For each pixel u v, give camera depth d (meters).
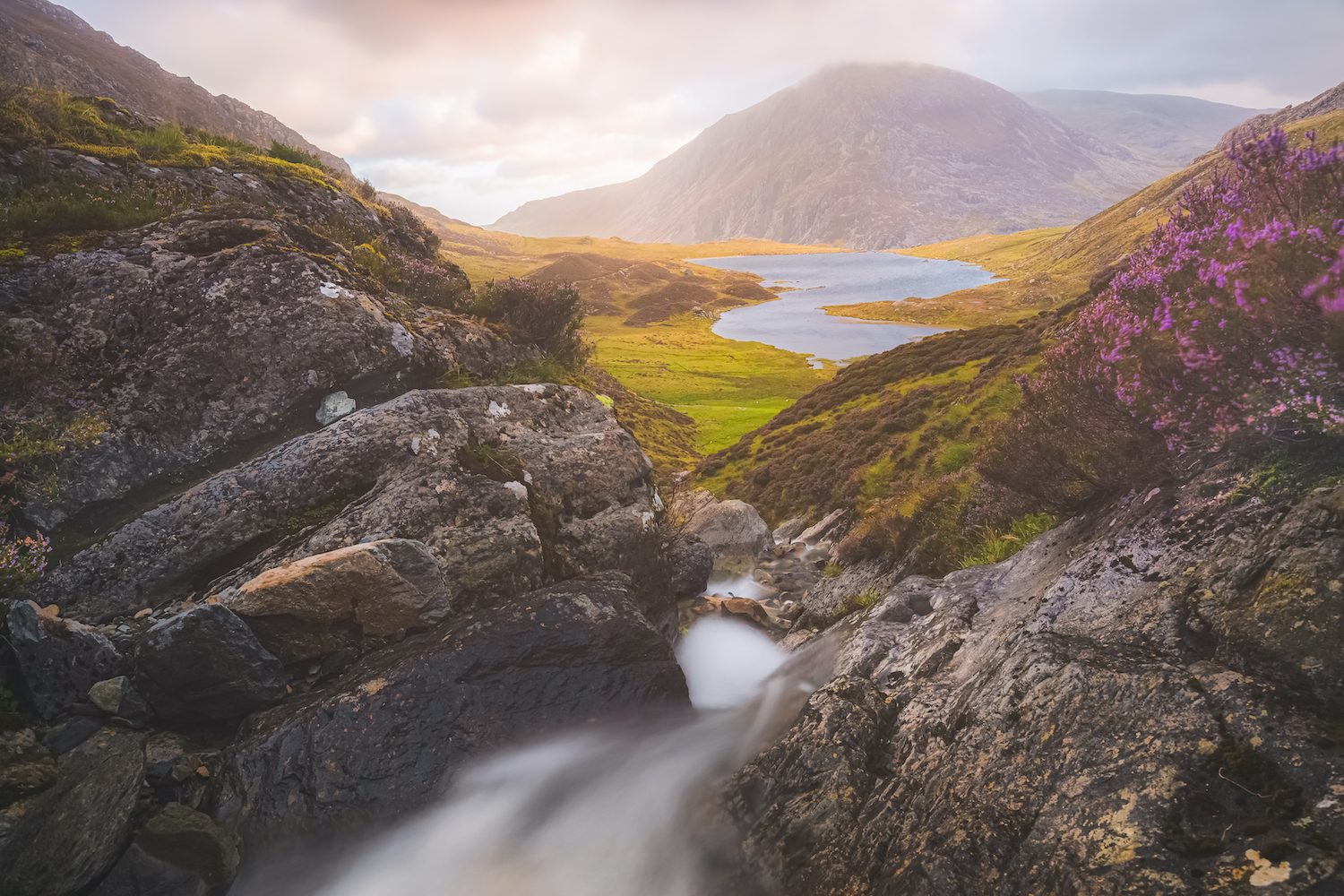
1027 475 8.00
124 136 12.18
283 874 5.27
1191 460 5.64
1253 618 3.91
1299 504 4.27
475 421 8.87
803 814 4.79
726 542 17.62
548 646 6.69
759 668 9.55
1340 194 4.50
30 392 7.46
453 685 6.19
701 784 5.95
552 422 9.84
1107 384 6.00
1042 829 3.55
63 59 122.75
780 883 4.54
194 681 5.84
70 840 4.75
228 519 7.17
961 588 7.68
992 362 32.59
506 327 12.30
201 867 4.93
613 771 6.17
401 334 9.69
